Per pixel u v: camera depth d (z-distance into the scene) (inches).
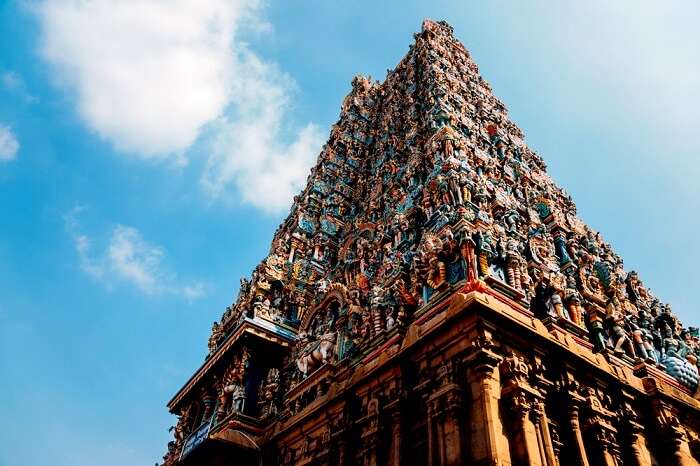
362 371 711.7
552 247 975.0
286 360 1040.8
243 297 1226.0
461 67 1756.9
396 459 576.7
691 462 674.2
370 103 2108.8
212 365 1110.4
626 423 647.8
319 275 1291.8
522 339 594.6
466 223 753.6
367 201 1389.0
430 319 666.2
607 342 799.7
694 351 983.0
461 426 516.4
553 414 575.5
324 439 713.0
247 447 856.9
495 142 1311.5
